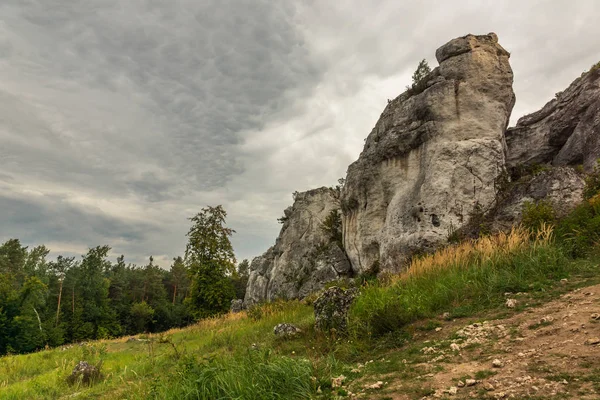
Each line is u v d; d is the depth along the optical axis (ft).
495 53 68.69
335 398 15.49
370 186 80.12
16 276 174.91
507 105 67.51
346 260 91.81
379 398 14.46
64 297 177.37
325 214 123.03
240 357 21.26
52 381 31.96
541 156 73.41
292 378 17.10
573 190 47.96
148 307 206.80
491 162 60.64
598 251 31.14
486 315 23.18
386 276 47.39
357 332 25.76
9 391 30.14
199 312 91.50
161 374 27.45
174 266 254.47
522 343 17.03
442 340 20.76
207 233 94.89
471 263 33.68
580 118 65.16
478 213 57.62
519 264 29.71
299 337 30.35
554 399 11.18
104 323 179.63
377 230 77.05
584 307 19.34
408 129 71.41
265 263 155.53
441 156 63.57
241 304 131.03
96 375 31.99
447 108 66.28
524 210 46.98
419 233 60.80
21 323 131.95
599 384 11.48
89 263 187.73
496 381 13.55
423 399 13.44
